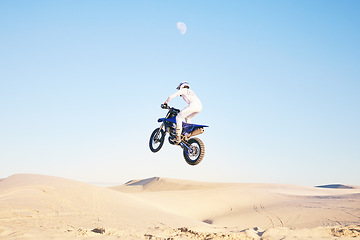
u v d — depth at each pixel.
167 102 10.62
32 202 22.48
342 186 107.44
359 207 34.53
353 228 11.96
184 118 10.48
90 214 22.48
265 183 83.44
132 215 24.84
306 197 50.41
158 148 10.91
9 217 17.48
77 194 26.55
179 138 10.12
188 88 10.84
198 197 46.75
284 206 39.84
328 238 10.70
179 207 41.28
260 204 44.31
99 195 27.92
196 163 9.86
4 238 8.88
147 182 93.94
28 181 28.23
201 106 10.46
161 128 10.92
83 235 10.03
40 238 9.02
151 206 30.47
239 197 48.59
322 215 32.06
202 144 9.95
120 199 28.84
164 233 11.59
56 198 24.48
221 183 83.50
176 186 82.81
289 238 10.64
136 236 10.49
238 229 13.86
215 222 35.44
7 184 27.84
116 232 10.92
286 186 79.12
